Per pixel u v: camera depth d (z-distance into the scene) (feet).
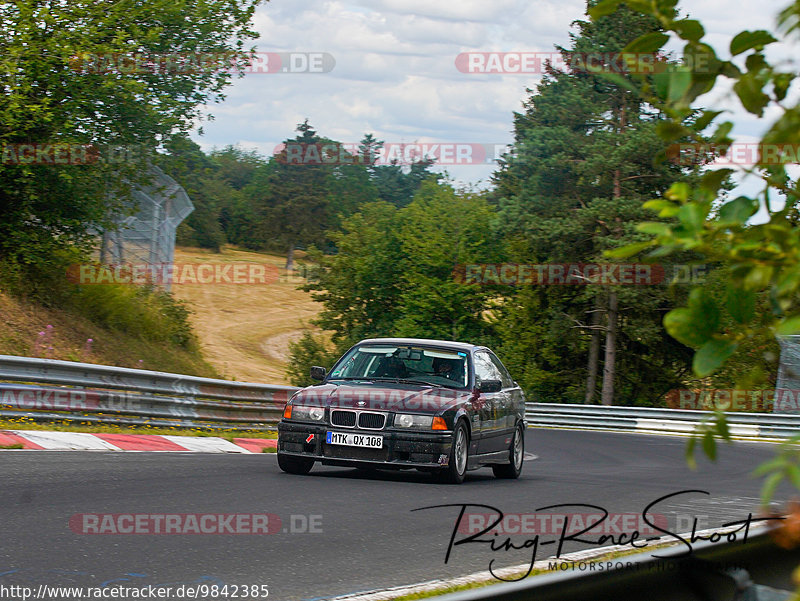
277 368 260.21
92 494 33.96
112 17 95.25
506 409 53.78
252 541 27.27
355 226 256.73
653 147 170.09
